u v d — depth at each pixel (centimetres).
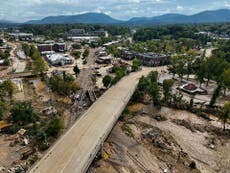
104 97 11631
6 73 17138
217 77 15275
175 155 7931
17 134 8506
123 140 8588
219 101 13012
